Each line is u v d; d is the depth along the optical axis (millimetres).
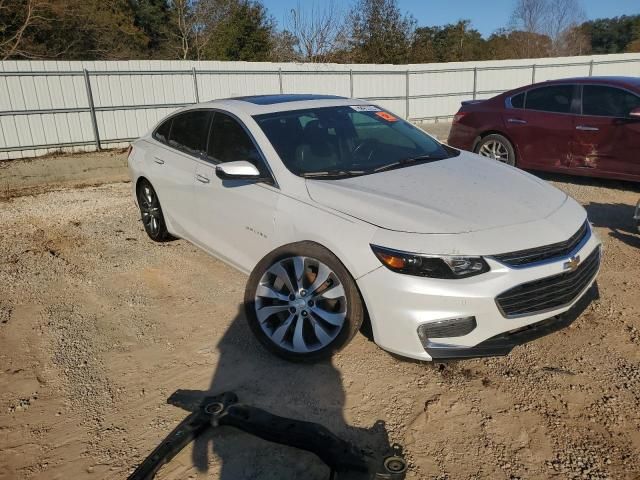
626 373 3059
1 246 5754
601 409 2775
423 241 2766
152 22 35250
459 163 3885
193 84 15734
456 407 2830
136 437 2707
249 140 3861
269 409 2857
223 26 28406
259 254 3652
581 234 3168
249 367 3264
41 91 13414
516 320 2779
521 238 2838
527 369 3141
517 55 37281
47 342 3666
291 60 27797
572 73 21719
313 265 3141
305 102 4324
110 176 10266
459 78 20656
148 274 4773
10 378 3262
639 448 2506
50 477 2467
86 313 4074
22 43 23328
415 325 2752
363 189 3266
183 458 2537
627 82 6809
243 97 4633
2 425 2840
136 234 5941
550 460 2455
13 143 13281
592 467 2404
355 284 2980
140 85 14875
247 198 3658
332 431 2680
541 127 7426
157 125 5309
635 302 3900
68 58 25969
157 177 4855
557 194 3510
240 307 4070
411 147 4141
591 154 7008
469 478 2369
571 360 3211
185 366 3312
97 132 14305
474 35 42344
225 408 2693
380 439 2617
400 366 3201
